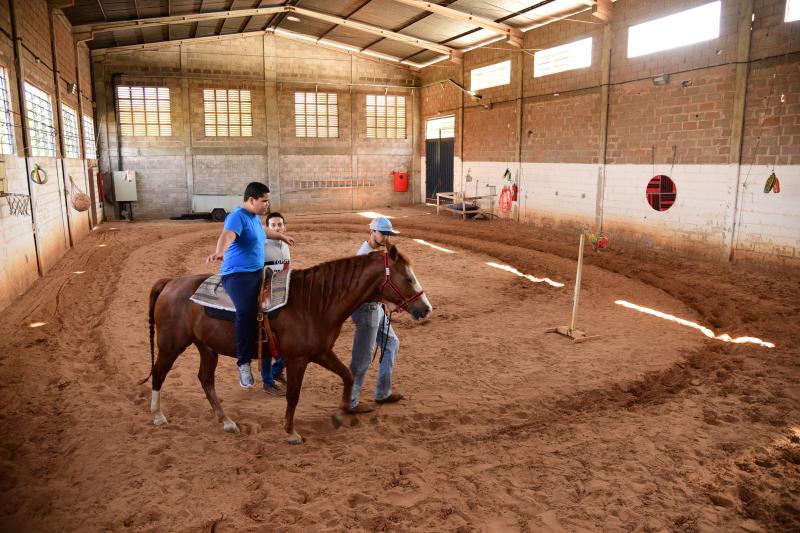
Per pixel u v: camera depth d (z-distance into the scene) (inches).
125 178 868.6
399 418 210.4
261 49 936.3
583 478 169.3
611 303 385.7
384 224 204.7
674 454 183.6
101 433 195.0
